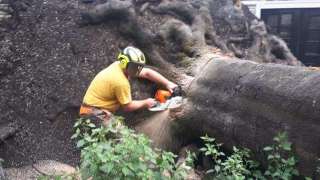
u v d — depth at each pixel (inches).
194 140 176.9
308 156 121.6
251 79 147.2
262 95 140.0
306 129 122.8
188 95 175.0
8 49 206.1
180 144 175.8
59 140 186.4
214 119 158.6
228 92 155.1
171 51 203.2
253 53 228.8
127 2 211.2
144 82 196.7
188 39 201.5
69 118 192.1
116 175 110.8
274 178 125.7
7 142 180.2
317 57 273.1
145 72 189.0
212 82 165.3
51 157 179.6
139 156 112.5
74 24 218.4
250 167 138.1
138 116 187.3
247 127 143.3
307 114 123.6
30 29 216.5
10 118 188.7
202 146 174.2
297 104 127.2
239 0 252.2
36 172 167.5
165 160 116.4
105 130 119.5
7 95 194.7
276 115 133.0
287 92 131.9
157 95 181.3
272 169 127.7
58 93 196.4
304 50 276.2
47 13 223.9
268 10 281.9
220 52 203.2
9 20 218.2
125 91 169.6
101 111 168.4
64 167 171.8
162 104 177.5
